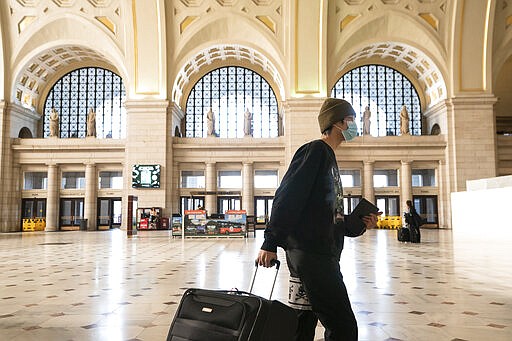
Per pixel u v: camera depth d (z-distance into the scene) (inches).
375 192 1128.2
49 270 339.9
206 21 1091.3
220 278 293.0
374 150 1115.9
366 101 1282.0
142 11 1058.1
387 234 866.1
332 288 84.6
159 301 215.5
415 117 1273.4
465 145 1081.4
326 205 88.0
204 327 73.7
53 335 154.1
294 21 1050.7
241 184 1138.7
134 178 1069.1
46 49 1139.9
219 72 1298.0
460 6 1048.8
